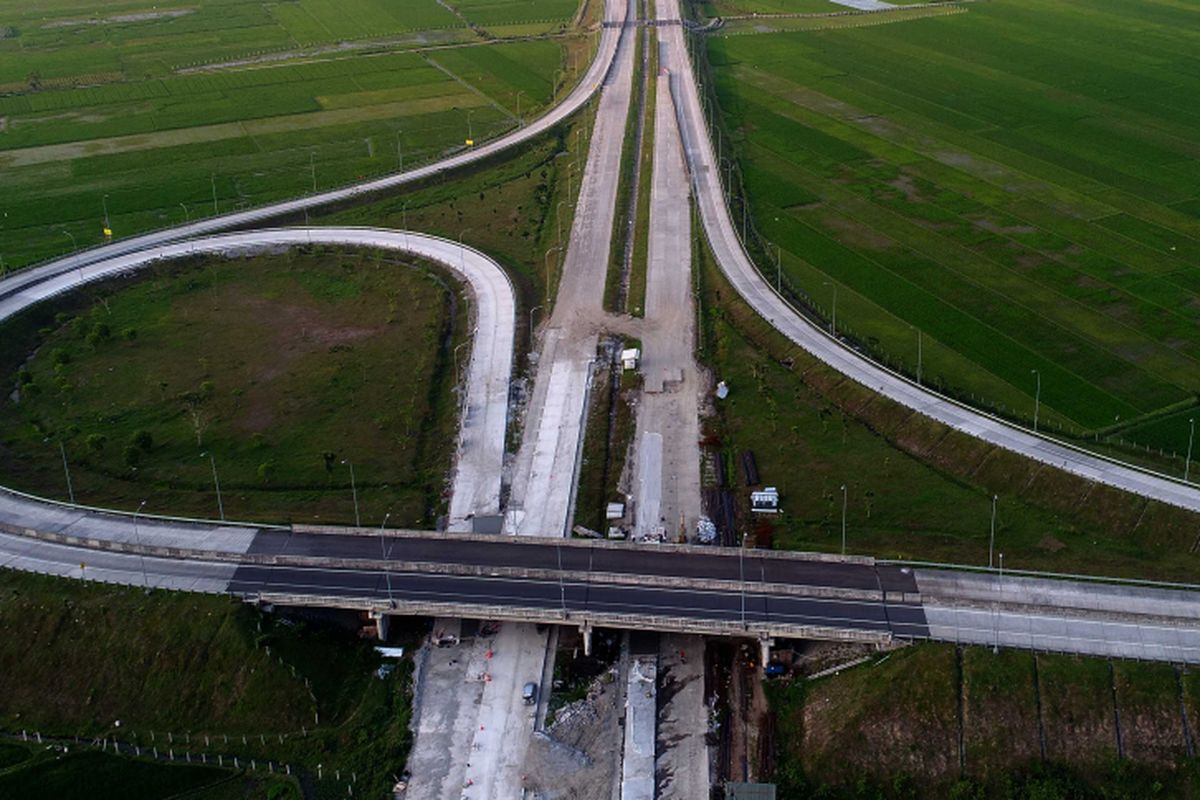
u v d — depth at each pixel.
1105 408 167.88
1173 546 136.50
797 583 129.62
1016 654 116.94
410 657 128.12
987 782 108.38
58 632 126.62
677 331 198.25
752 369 183.38
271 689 120.88
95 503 150.38
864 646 121.69
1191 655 116.19
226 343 196.88
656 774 113.69
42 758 115.12
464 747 116.94
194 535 141.25
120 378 185.25
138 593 129.62
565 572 133.00
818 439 163.88
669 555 135.75
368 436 167.38
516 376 184.12
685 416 172.50
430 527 146.75
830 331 191.50
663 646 129.38
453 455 163.12
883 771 110.50
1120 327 192.12
